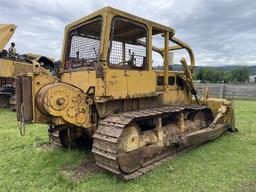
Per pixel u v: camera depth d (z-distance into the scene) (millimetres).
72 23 4543
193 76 6234
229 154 4793
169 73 5262
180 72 5645
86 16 4137
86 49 4316
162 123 4836
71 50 4660
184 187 3430
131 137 3754
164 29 4785
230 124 6449
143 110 4332
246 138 5996
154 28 4641
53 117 3602
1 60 10578
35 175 3779
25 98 3463
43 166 4102
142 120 4254
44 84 3598
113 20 3855
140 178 3662
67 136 4859
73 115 3674
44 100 3361
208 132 5418
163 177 3723
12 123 7785
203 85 19297
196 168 4082
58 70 4730
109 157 3426
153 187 3418
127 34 4469
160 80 4988
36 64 3521
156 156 4363
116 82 3844
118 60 4027
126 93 3994
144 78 4301
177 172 3910
